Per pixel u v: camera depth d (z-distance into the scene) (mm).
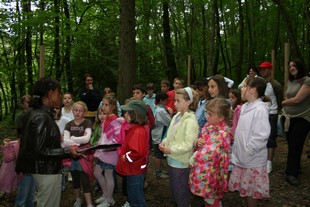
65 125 4699
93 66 13164
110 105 4309
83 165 4062
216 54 20516
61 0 12680
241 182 3455
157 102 5457
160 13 20266
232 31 26047
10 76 12992
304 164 5820
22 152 2785
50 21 11703
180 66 21578
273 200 4363
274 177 5242
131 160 3639
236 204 4324
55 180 2840
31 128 2723
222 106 3227
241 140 3416
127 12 8281
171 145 3559
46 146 2734
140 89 5477
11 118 14602
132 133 3688
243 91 3523
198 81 4246
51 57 13711
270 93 5230
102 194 4832
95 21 14766
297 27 20703
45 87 2859
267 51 23344
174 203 4414
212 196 3207
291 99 4723
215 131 3266
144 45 15672
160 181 5430
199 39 21938
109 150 4188
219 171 3234
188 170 3531
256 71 5863
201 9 21766
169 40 16125
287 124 4941
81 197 4719
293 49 11156
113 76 13484
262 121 3271
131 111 3660
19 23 11039
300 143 4867
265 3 21562
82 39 12891
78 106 4363
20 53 13734
